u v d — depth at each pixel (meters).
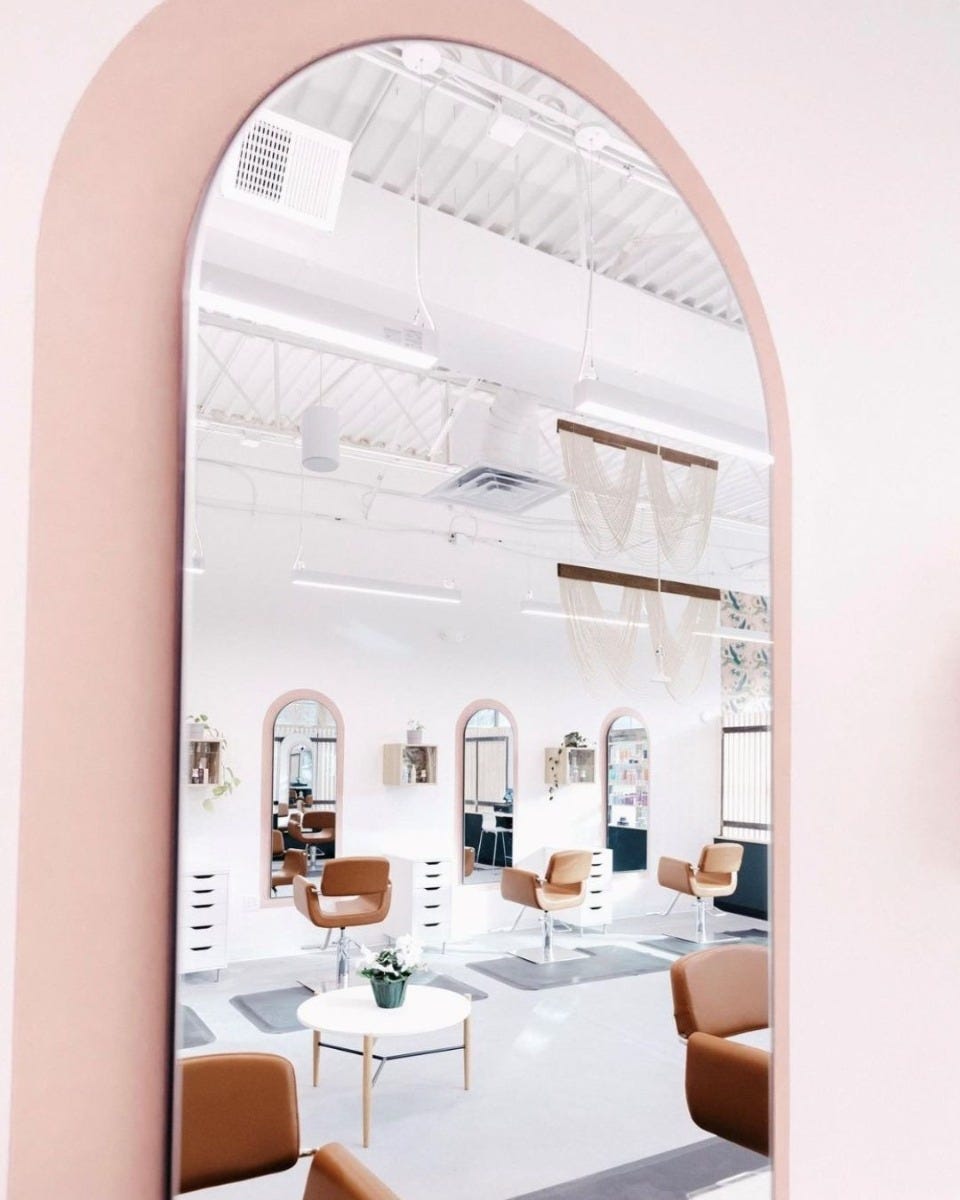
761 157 1.35
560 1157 3.31
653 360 4.72
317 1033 3.97
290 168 2.93
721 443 3.19
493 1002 5.50
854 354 1.42
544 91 3.64
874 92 1.49
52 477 0.79
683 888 7.50
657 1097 3.93
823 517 1.35
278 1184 2.91
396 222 3.94
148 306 0.85
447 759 7.53
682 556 7.96
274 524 6.61
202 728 6.10
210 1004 5.00
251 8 0.93
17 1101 0.73
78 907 0.77
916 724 1.41
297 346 5.70
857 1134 1.26
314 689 6.73
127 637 0.82
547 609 7.41
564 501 8.34
